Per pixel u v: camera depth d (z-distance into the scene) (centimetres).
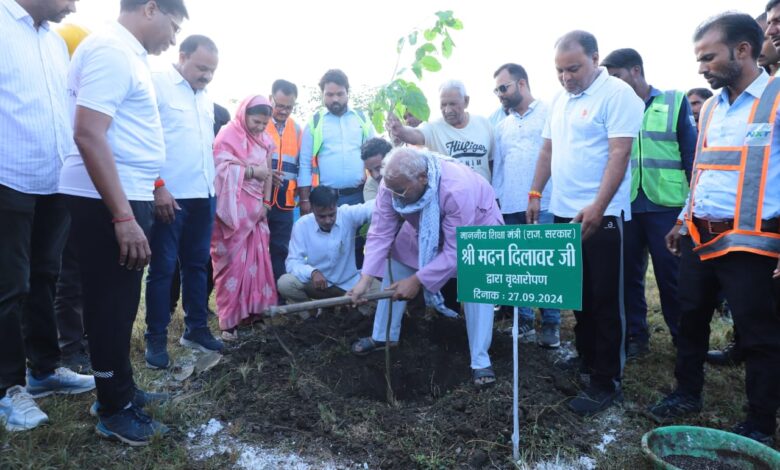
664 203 370
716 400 308
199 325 366
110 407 252
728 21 243
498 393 300
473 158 435
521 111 418
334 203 418
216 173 386
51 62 262
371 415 285
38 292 283
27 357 291
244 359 343
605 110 288
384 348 365
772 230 241
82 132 216
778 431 273
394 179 290
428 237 307
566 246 228
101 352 242
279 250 479
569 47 288
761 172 241
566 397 307
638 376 343
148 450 250
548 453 256
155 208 316
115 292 239
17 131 242
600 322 294
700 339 288
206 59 339
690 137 370
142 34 249
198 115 351
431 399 332
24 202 247
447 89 426
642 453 254
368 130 484
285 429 273
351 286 449
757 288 247
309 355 355
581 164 301
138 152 246
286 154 476
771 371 250
